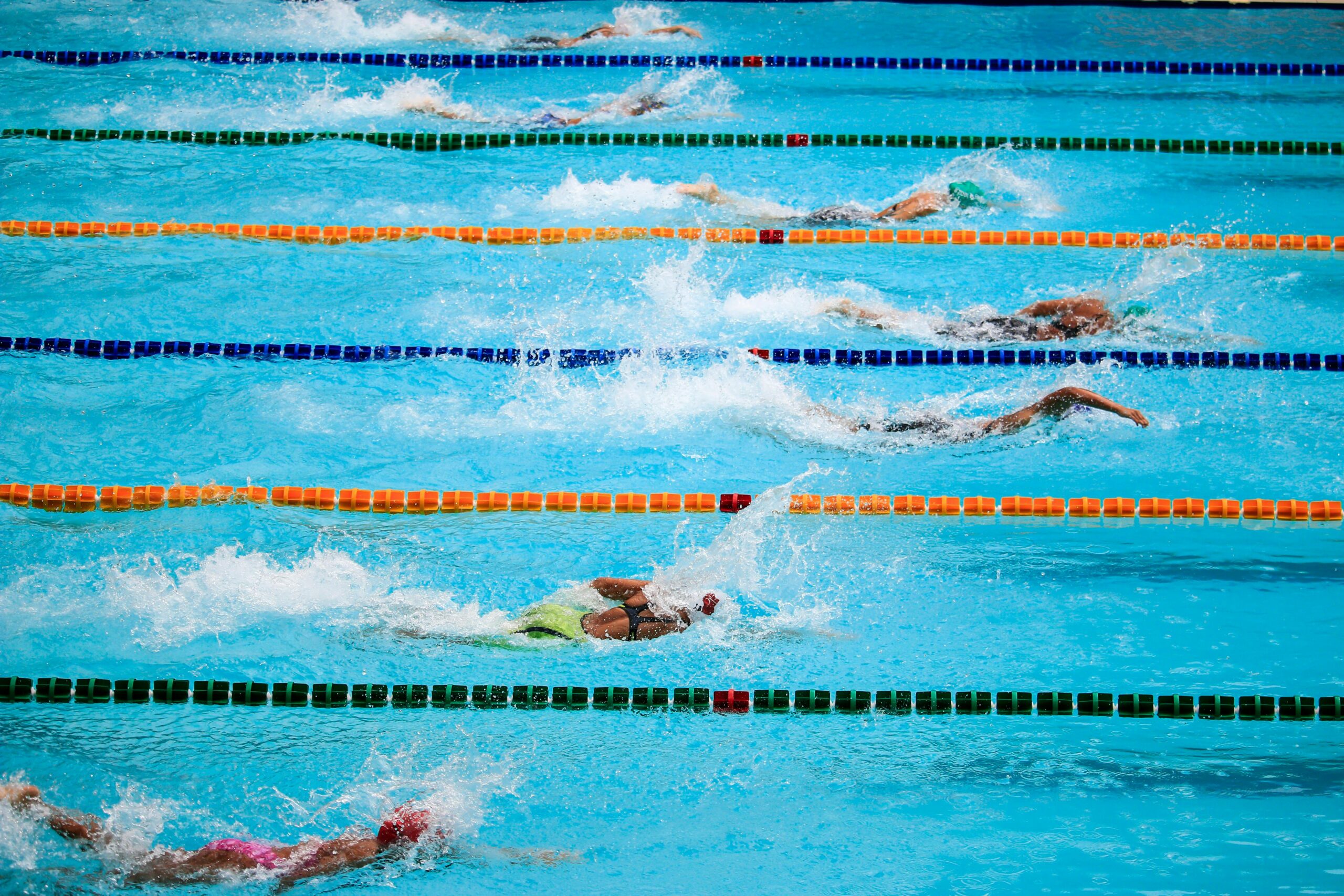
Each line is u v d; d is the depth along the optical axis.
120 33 20.94
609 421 11.94
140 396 11.94
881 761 7.92
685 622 9.20
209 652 8.70
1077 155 17.62
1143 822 7.35
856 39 21.66
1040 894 6.78
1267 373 12.70
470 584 9.65
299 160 16.84
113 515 10.30
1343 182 16.86
